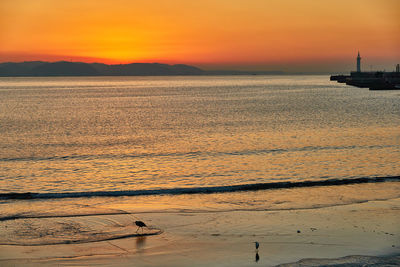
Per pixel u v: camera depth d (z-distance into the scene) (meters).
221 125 78.62
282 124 79.06
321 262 18.31
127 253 19.33
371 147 52.22
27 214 25.09
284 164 42.53
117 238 21.14
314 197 29.23
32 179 37.50
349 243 20.50
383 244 20.36
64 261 18.42
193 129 73.44
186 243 20.52
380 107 115.44
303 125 77.12
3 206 27.31
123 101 153.12
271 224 23.27
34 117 97.50
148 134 68.00
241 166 41.94
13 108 122.44
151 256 19.02
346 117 90.56
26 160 46.75
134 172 39.97
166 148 54.09
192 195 30.20
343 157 45.78
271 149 51.66
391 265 17.94
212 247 20.03
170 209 26.36
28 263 18.16
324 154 47.75
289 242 20.62
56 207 26.94
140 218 24.36
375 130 69.19
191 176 38.09
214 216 24.77
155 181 36.31
